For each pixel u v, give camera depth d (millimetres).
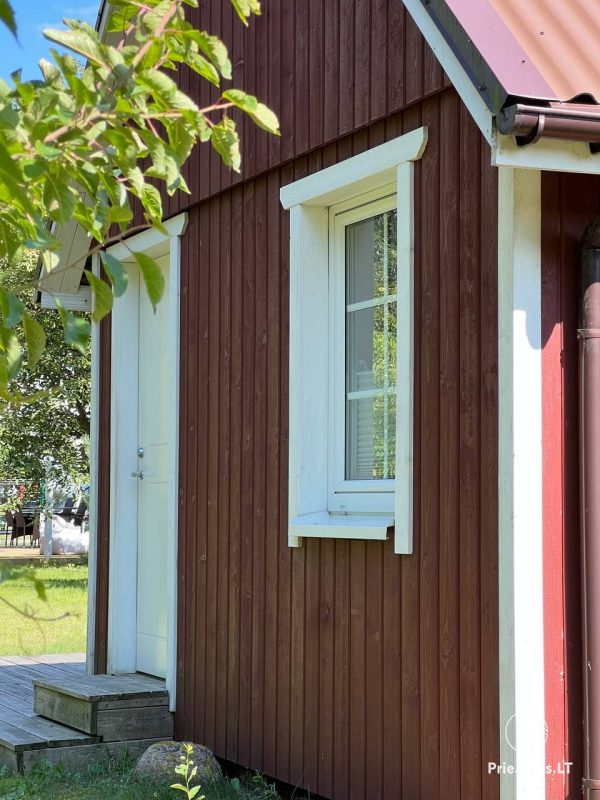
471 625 3881
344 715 4598
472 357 3947
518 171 3650
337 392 5004
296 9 5191
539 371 3641
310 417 5000
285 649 5066
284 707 5039
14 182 1564
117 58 1806
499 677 3686
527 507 3600
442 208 4156
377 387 4766
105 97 1803
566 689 3619
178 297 6301
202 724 5738
